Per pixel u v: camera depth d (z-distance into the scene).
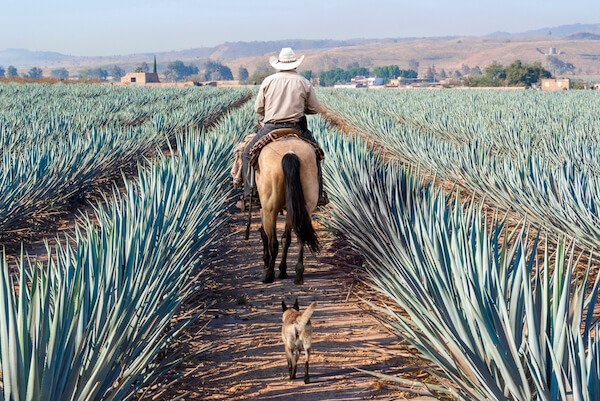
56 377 4.68
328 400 6.61
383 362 7.46
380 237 9.60
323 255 11.95
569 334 4.79
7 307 4.39
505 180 14.04
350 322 8.71
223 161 16.61
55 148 18.22
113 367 5.57
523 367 5.34
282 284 10.38
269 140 9.84
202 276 10.52
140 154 23.27
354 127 37.53
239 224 14.87
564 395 4.53
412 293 7.32
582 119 29.83
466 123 29.00
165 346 7.06
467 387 5.49
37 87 80.69
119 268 6.88
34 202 13.95
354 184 12.19
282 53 10.30
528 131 25.33
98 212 10.66
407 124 36.09
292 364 7.00
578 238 10.86
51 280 6.55
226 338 8.26
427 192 11.12
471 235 7.59
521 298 5.88
